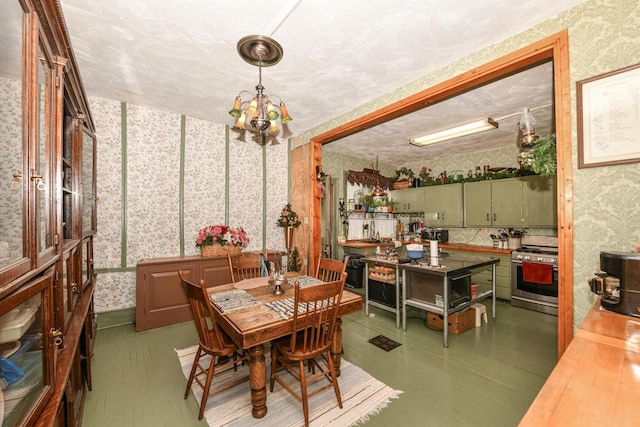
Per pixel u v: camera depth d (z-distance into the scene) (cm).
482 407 187
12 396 86
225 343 190
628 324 118
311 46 214
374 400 193
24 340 94
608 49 161
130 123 332
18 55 93
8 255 87
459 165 580
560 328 180
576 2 171
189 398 196
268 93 297
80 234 201
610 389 75
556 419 65
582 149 170
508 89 281
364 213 614
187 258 344
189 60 236
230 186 406
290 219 423
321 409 184
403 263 321
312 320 178
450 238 583
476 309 332
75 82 171
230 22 189
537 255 395
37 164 104
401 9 176
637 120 151
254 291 229
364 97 307
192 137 375
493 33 200
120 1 170
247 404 190
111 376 222
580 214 171
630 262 126
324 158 549
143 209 341
